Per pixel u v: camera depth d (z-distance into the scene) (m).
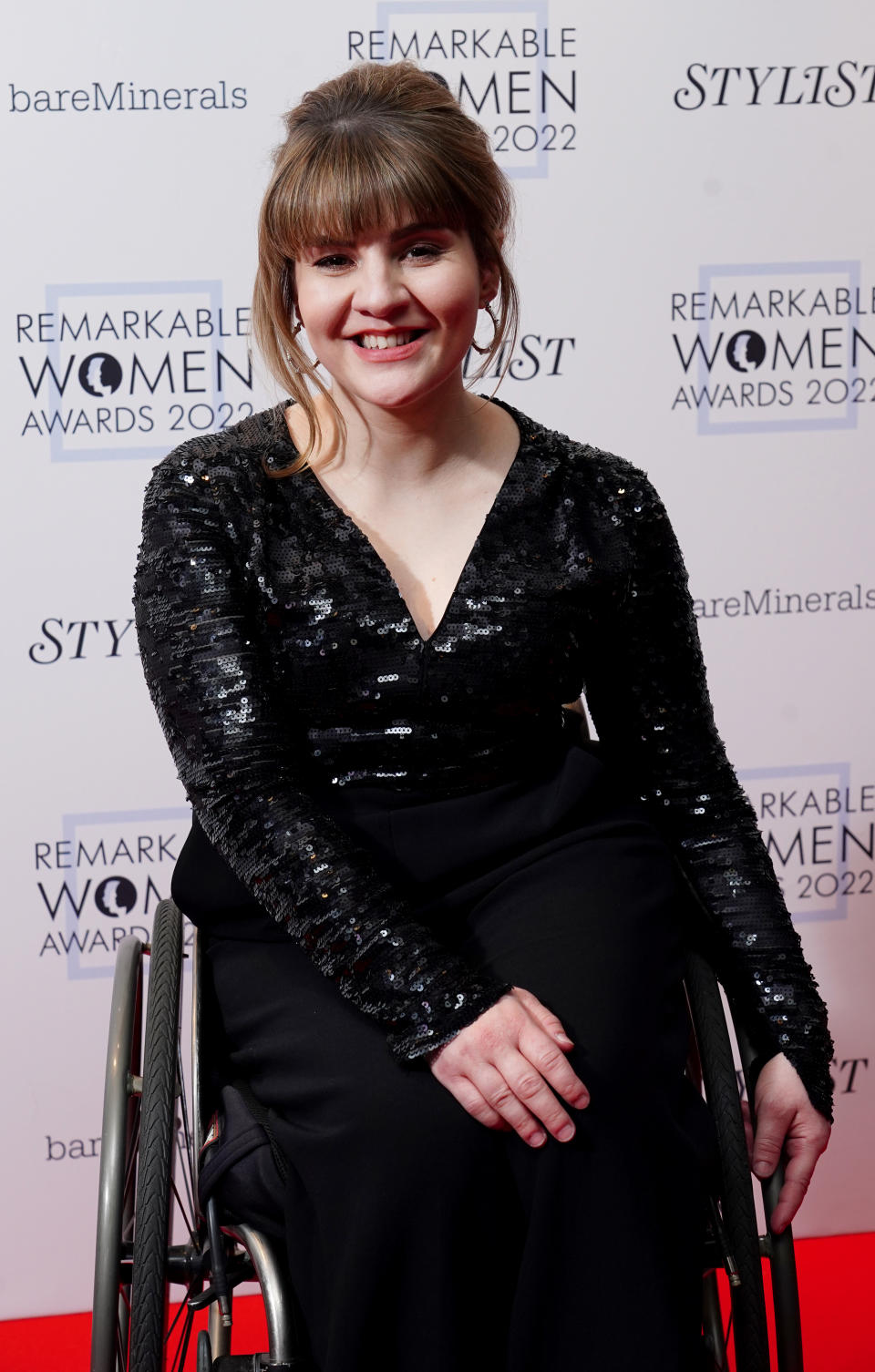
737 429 2.00
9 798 1.96
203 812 1.17
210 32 1.82
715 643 2.05
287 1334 1.07
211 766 1.16
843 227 1.97
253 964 1.21
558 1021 1.07
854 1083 2.19
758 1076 1.27
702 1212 1.09
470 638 1.20
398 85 1.16
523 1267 1.03
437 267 1.15
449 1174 1.03
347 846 1.14
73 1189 2.05
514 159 1.89
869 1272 2.09
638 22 1.88
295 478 1.24
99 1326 1.14
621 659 1.30
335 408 1.23
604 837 1.24
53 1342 1.97
